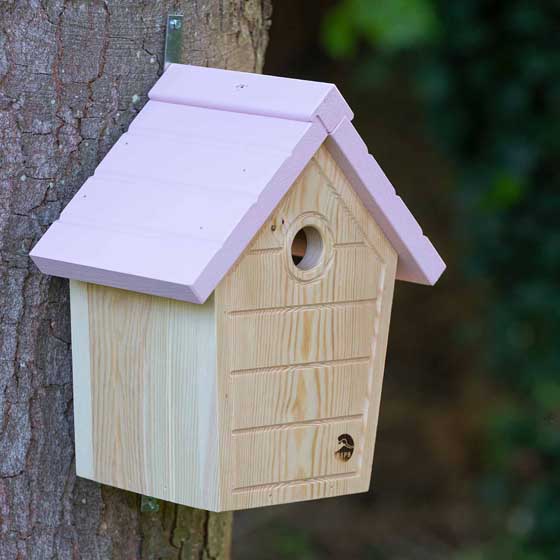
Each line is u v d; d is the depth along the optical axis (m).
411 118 11.29
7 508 4.03
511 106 8.52
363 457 4.05
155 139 3.86
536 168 8.61
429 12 8.17
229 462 3.71
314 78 11.41
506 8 8.42
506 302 9.06
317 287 3.81
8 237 3.91
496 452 9.24
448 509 9.96
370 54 11.27
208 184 3.62
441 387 10.94
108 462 3.92
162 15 4.04
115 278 3.56
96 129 3.97
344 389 3.96
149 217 3.62
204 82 3.93
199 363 3.63
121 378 3.82
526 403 9.14
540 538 8.70
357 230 3.88
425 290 11.16
